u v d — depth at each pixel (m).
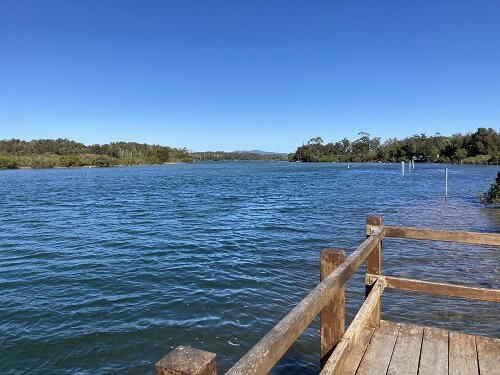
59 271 10.35
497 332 6.62
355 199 28.27
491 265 10.45
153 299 8.30
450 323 6.96
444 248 12.27
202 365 1.37
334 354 2.95
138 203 27.02
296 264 10.96
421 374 3.53
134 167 119.62
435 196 29.77
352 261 3.20
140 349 6.32
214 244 13.59
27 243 13.88
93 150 147.75
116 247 13.21
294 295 8.55
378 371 3.58
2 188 40.41
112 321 7.25
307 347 6.34
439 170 75.12
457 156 110.69
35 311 7.69
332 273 2.85
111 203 27.06
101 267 10.73
